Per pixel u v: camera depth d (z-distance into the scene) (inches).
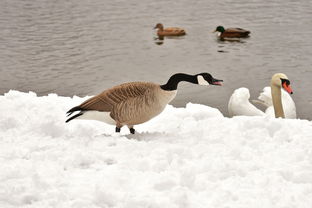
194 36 1364.4
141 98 310.7
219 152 284.7
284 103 605.6
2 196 221.0
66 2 1834.4
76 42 1243.2
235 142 304.0
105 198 217.6
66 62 1059.3
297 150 285.4
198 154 278.8
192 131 328.2
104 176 245.9
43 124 329.4
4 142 305.6
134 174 248.1
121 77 960.9
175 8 1748.3
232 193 222.4
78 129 330.6
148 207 211.8
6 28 1396.4
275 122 335.9
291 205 211.5
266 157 275.9
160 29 1375.5
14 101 425.7
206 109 442.0
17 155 278.7
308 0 1820.9
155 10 1711.4
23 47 1184.2
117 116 314.2
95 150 286.7
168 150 282.4
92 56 1115.9
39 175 243.3
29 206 213.3
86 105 315.6
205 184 235.0
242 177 244.4
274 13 1617.9
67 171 254.8
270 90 613.3
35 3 1813.5
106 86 900.0
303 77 943.0
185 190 227.0
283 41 1256.8
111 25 1464.1
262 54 1144.2
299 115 703.1
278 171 248.7
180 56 1148.5
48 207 212.1
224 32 1338.6
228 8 1736.0
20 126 342.6
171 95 316.8
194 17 1609.3
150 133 329.7
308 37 1286.9
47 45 1208.2
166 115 416.8
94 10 1686.8
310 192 226.5
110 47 1205.7
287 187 230.7
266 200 216.1
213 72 1001.5
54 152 278.7
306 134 317.4
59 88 879.7
